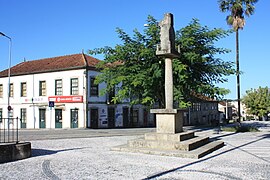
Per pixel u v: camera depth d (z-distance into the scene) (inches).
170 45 511.5
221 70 891.4
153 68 829.2
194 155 431.5
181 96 805.9
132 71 872.3
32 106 1534.2
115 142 684.1
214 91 848.9
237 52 1193.4
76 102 1396.4
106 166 373.1
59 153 492.4
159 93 892.0
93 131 1168.8
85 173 333.7
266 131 1056.2
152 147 495.8
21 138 810.2
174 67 773.3
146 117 1752.0
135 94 910.4
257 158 434.0
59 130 1266.0
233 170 348.5
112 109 1524.4
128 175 322.7
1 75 1667.1
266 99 2549.2
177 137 493.4
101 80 928.9
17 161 413.4
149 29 848.3
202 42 880.3
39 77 1523.1
